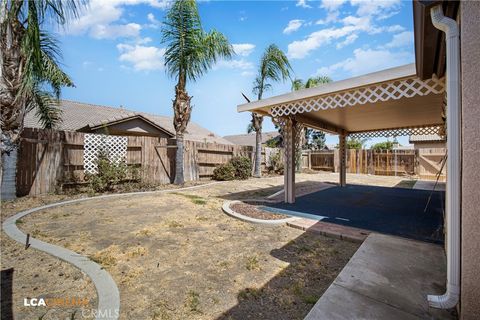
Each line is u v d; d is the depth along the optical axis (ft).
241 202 21.08
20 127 18.88
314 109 16.48
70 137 24.23
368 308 6.57
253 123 42.68
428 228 13.65
